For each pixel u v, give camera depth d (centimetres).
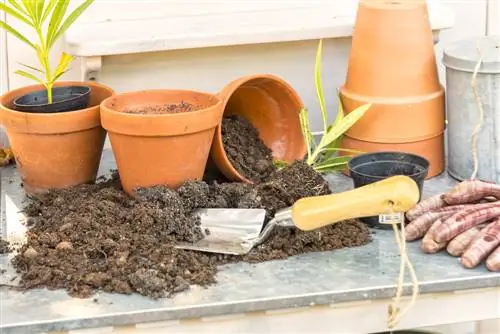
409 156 130
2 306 104
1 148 157
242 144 142
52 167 132
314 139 156
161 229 119
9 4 149
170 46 149
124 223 121
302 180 129
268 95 146
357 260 115
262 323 107
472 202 123
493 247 111
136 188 125
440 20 154
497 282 109
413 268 112
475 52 135
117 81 157
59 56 156
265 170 139
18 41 153
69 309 103
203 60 159
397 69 137
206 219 122
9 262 116
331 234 121
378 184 110
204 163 129
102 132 134
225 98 132
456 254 115
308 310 108
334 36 156
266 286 108
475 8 167
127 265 111
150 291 106
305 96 166
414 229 119
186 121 121
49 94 133
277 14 159
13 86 156
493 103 133
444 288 108
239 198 126
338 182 143
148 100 134
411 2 139
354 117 136
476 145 136
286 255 116
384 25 136
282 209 121
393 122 138
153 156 123
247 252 116
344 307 109
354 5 162
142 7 156
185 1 157
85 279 108
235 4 159
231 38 151
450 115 141
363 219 126
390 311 104
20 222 128
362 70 139
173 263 111
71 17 133
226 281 109
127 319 102
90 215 121
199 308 103
